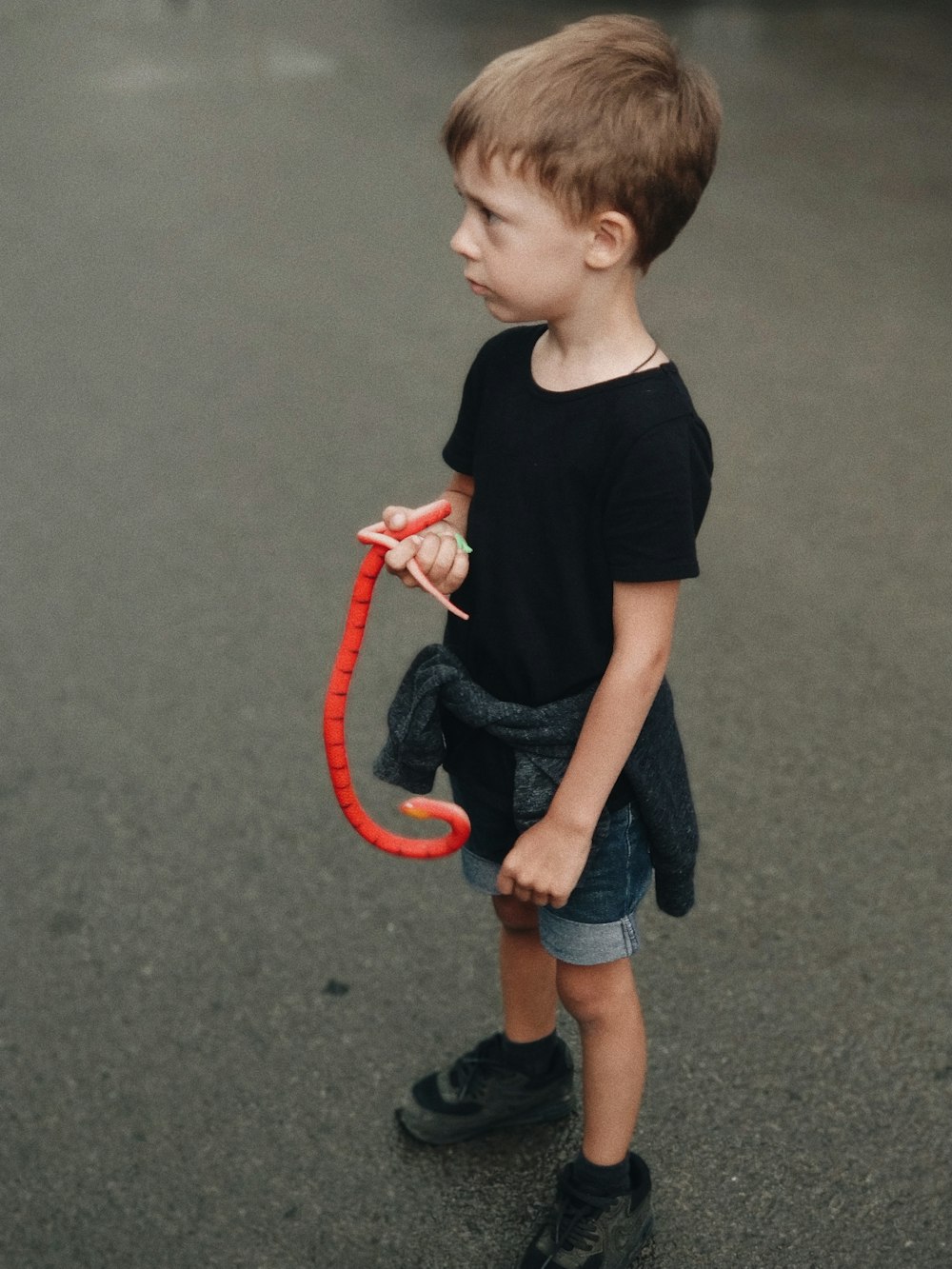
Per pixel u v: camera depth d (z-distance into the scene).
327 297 5.41
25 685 3.36
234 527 3.97
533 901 1.74
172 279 5.59
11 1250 2.12
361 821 1.85
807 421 4.43
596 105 1.49
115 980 2.57
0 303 5.42
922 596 3.59
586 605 1.66
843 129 7.01
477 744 1.81
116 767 3.09
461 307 5.31
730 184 6.36
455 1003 2.51
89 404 4.66
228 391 4.72
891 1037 2.39
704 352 4.88
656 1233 2.11
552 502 1.62
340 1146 2.27
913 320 5.08
